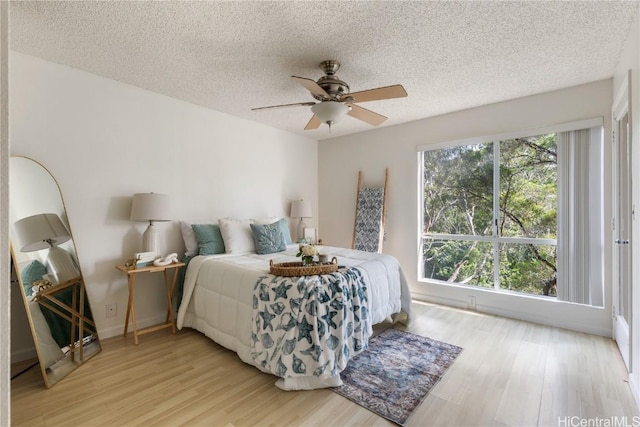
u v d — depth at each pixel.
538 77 2.66
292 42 2.10
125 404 1.79
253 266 2.54
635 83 1.91
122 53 2.27
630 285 2.02
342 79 2.68
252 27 1.93
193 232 3.19
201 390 1.93
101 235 2.68
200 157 3.39
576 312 2.84
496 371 2.14
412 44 2.12
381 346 2.54
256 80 2.72
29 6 1.73
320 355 1.90
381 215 4.15
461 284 3.63
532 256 3.16
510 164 3.28
